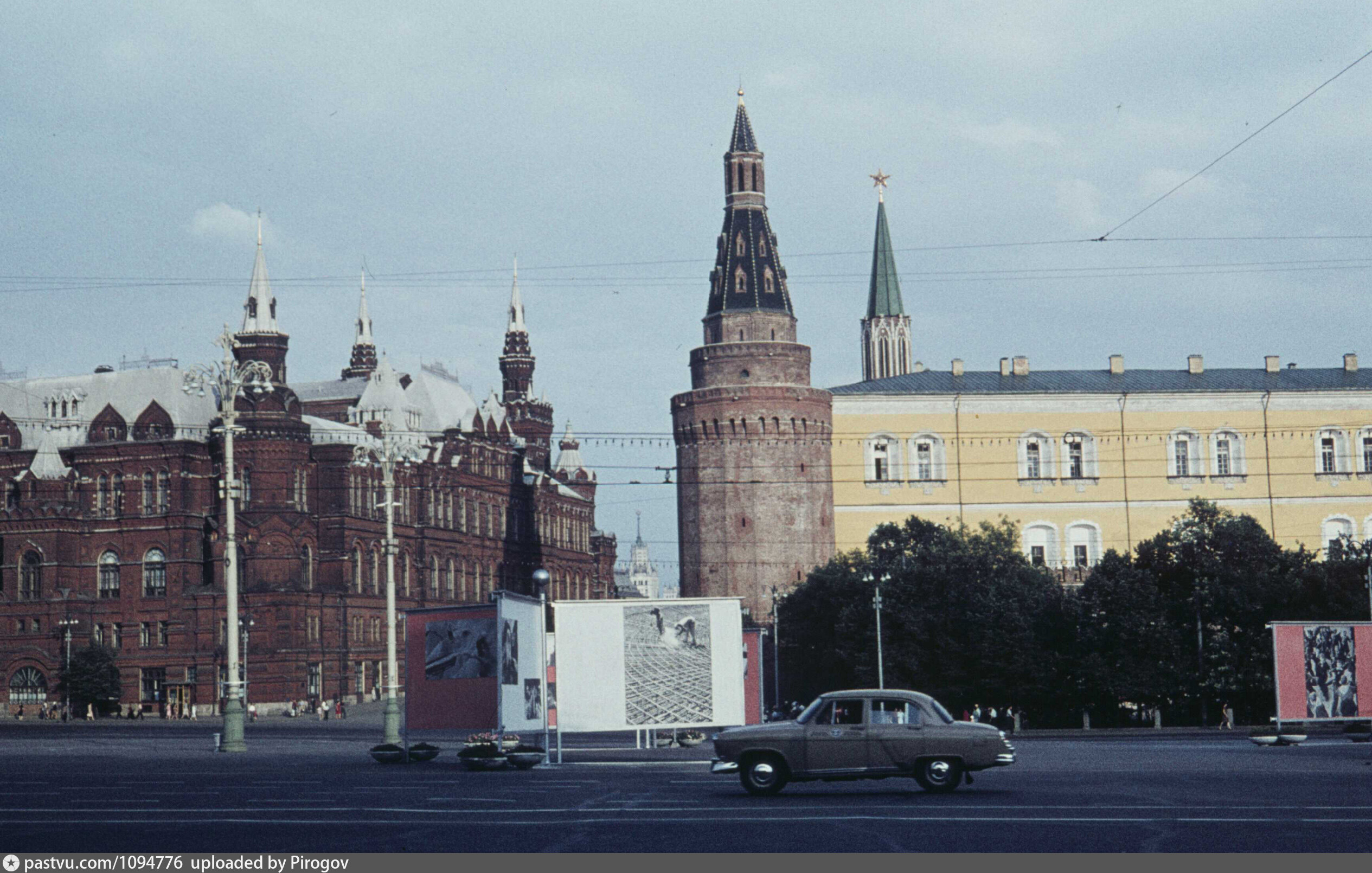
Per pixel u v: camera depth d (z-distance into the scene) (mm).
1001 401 147500
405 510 173000
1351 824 29094
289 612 151375
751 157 159375
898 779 43969
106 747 76000
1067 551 146375
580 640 51344
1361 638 64375
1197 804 33562
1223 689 102188
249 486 153875
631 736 87875
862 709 37781
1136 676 103688
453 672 53594
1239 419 148125
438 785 42594
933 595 113250
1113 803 33969
